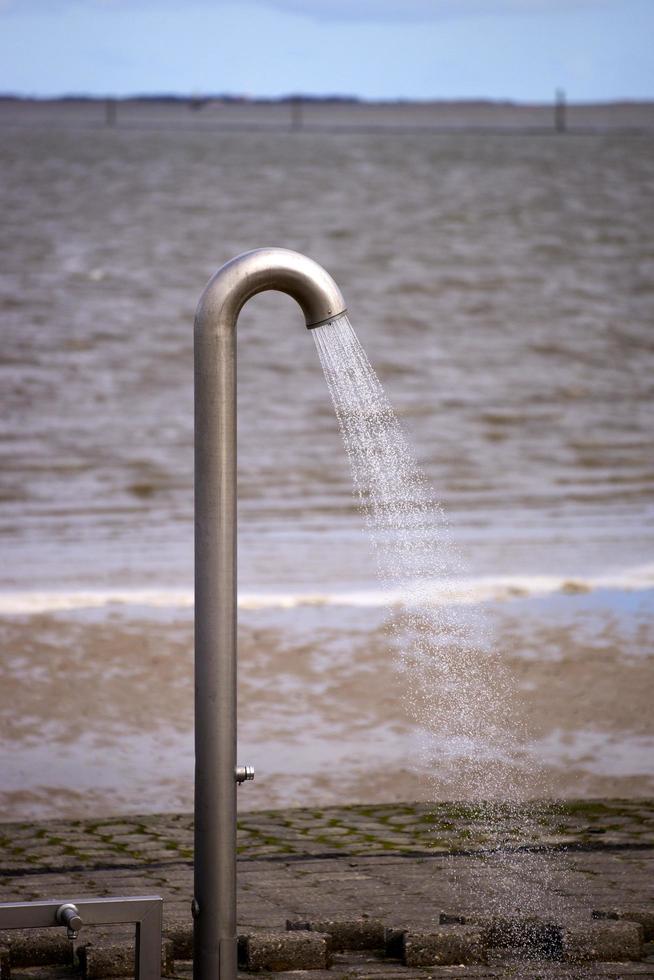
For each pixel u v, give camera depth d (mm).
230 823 6832
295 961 8469
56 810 13078
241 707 17375
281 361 68000
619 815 12555
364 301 96062
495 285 106312
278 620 22844
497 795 13438
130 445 47156
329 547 30828
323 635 21625
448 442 48844
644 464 45219
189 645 20875
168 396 58562
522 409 56812
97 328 80000
